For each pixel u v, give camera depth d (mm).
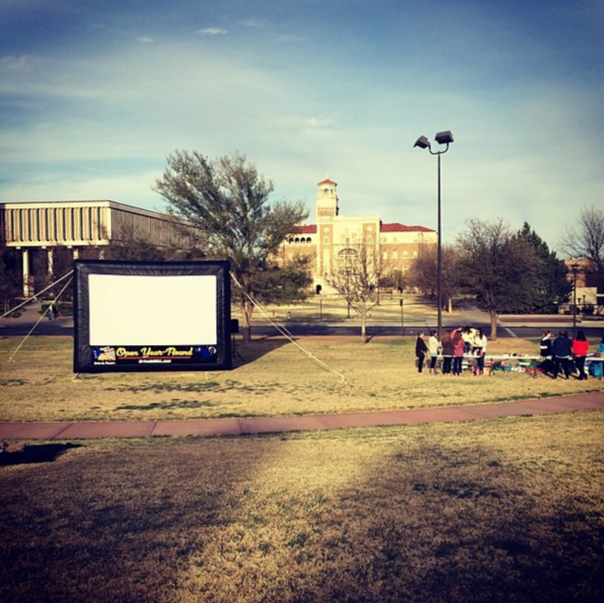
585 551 6227
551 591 5406
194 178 32875
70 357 26422
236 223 33594
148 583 5598
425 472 9055
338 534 6719
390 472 9070
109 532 6773
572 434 11531
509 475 8836
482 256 33094
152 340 20828
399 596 5355
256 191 33531
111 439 11719
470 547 6355
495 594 5367
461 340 20750
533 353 27641
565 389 17469
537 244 65812
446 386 18281
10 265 86750
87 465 9609
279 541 6543
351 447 10758
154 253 49188
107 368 20594
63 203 101750
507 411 14344
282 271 34562
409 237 112375
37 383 19375
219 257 32844
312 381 19562
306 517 7227
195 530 6836
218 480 8695
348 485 8445
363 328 34219
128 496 7996
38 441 11562
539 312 63000
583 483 8398
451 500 7785
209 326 21172
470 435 11625
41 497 7965
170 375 21328
